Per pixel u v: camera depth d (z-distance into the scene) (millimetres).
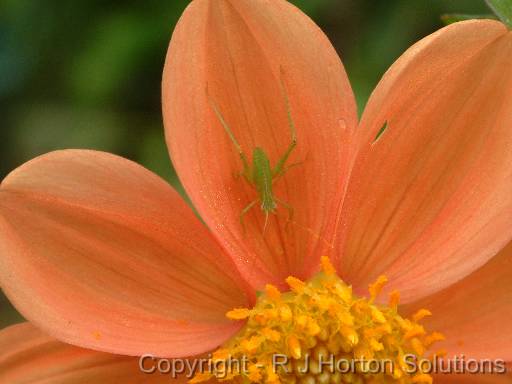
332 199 135
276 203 137
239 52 131
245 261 137
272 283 139
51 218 130
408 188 137
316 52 131
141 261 136
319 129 134
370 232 139
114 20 213
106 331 132
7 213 128
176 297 137
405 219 138
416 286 136
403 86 128
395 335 134
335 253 138
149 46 212
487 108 133
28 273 128
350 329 133
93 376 135
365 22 204
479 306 138
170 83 128
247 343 133
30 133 216
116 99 213
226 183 136
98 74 212
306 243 139
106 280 134
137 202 130
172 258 137
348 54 204
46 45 216
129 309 135
